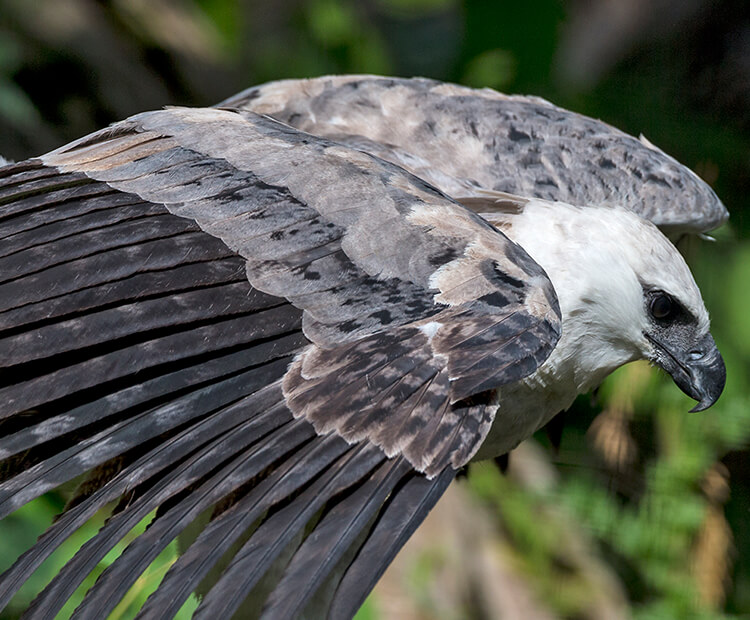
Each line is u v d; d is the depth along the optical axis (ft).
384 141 25.81
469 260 19.29
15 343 17.90
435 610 30.50
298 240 19.26
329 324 18.54
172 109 21.74
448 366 18.08
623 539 33.06
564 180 25.91
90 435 18.38
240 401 17.98
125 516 17.16
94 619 16.29
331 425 17.51
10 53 38.22
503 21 42.16
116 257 18.85
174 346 18.21
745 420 33.58
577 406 34.47
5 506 17.22
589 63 43.14
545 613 31.53
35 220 19.33
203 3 43.24
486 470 33.65
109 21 40.98
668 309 23.98
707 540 33.12
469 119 26.40
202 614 16.10
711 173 39.14
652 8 42.52
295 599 16.16
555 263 23.16
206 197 19.74
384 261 19.16
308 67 43.37
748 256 35.40
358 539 20.25
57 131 39.24
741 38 41.11
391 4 44.19
